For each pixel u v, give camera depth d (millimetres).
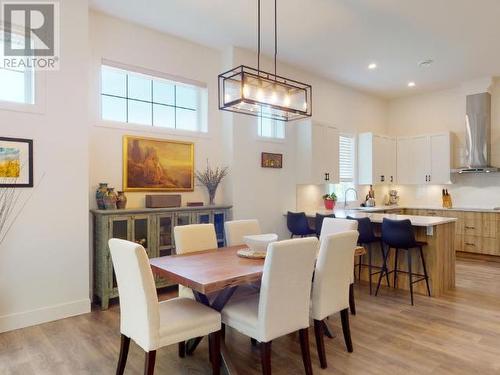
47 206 3369
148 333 2068
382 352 2762
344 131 6840
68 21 3502
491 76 6227
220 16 4148
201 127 5137
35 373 2473
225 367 2439
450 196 7070
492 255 6027
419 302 3920
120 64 4246
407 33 4539
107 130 4168
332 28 4418
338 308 2695
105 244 3727
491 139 6477
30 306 3277
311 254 2350
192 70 4938
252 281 2338
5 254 3146
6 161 3143
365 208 6699
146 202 4312
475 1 3762
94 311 3656
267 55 5340
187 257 2875
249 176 5324
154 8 3979
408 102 7703
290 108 3170
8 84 3295
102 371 2500
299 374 2465
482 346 2852
